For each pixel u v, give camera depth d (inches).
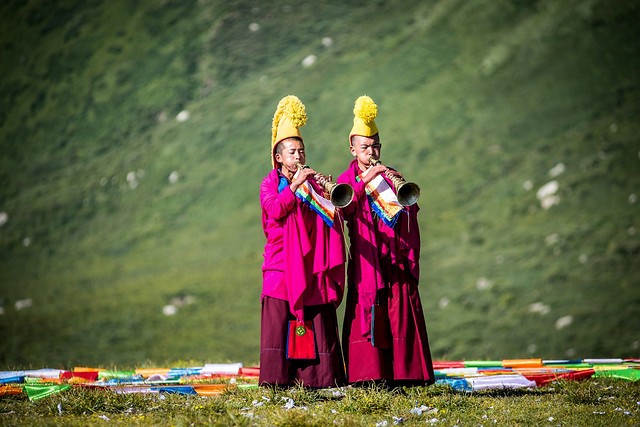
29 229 2418.8
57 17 3503.9
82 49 3294.8
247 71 2933.1
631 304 1386.6
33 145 2898.6
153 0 3435.0
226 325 1649.9
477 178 2010.3
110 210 2434.8
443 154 2140.7
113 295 1934.1
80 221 2396.7
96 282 2052.2
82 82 3152.1
